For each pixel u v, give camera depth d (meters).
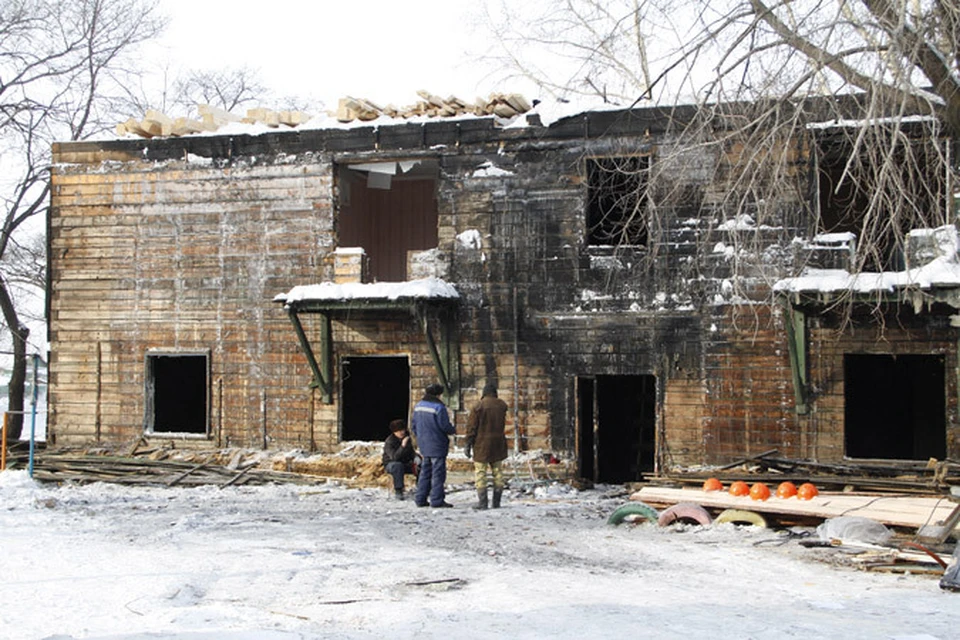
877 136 12.32
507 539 11.91
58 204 21.50
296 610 8.02
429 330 18.72
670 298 18.50
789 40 12.84
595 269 18.91
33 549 11.06
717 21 13.15
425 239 24.20
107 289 21.22
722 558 10.65
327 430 20.11
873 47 12.13
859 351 17.48
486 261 19.41
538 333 19.14
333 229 20.12
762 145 13.29
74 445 21.19
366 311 19.58
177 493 18.08
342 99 20.31
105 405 21.12
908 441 22.45
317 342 20.23
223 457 20.20
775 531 12.60
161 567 9.92
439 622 7.52
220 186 20.72
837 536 11.61
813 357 17.67
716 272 18.23
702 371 18.28
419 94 19.88
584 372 18.89
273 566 9.99
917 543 10.90
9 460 20.38
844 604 8.30
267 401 20.39
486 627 7.33
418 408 15.78
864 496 13.62
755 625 7.37
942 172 15.30
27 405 38.88
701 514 13.00
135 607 8.07
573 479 18.75
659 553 10.95
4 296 28.61
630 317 18.70
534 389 19.12
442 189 19.69
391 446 17.12
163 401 24.36
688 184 18.30
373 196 24.55
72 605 8.17
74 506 15.69
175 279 20.89
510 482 18.53
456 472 19.19
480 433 15.47
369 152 19.98
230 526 13.12
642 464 21.86
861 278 15.62
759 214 13.84
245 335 20.52
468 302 19.45
